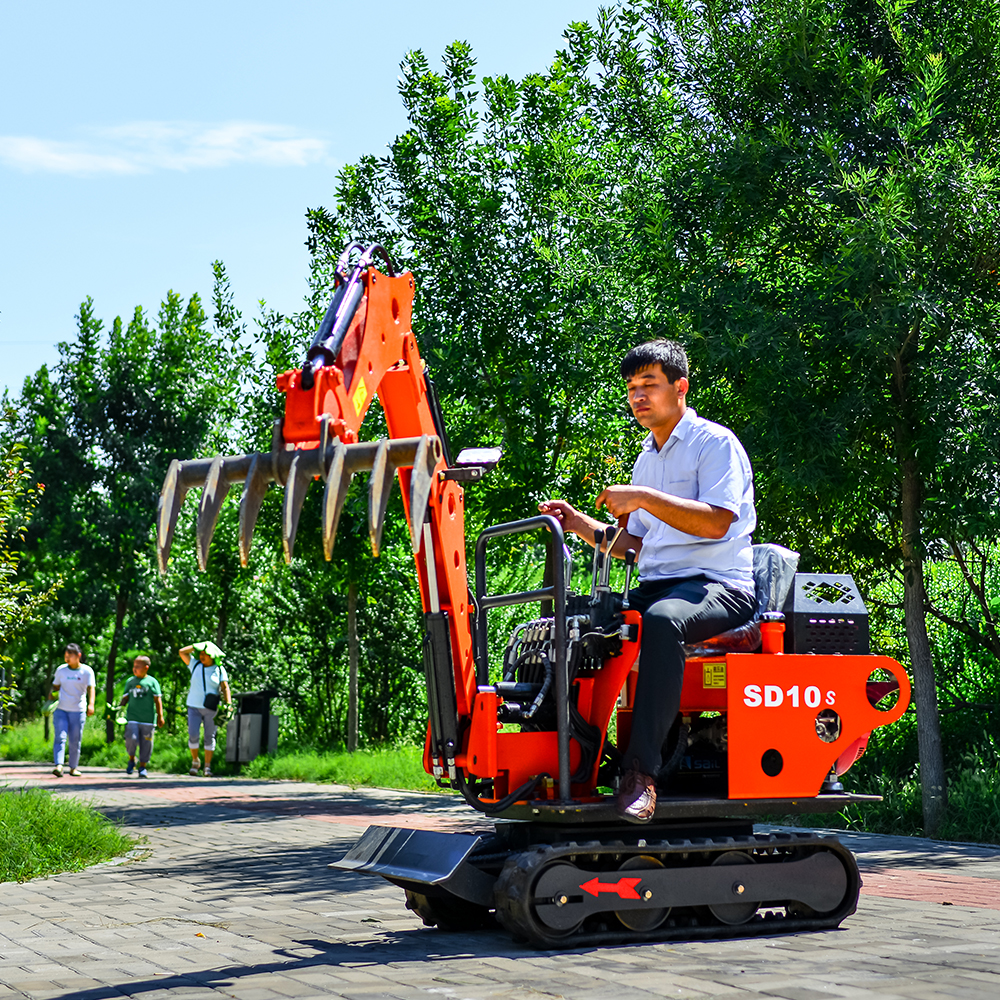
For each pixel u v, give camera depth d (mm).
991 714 12648
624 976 4406
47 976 4602
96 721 29969
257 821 11844
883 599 13578
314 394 4535
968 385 10195
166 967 4785
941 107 10672
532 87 14820
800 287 10992
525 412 14266
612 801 5242
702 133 12031
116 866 8461
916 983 4230
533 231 14469
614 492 5301
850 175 10250
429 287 14773
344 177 15625
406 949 5168
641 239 11789
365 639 23969
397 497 15828
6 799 9500
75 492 25625
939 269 10719
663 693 5199
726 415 11625
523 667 5809
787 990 4102
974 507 10219
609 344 12320
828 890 5762
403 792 15938
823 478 10133
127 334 26172
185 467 4570
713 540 5594
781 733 5547
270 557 23000
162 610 26031
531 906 5043
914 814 11109
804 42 11039
